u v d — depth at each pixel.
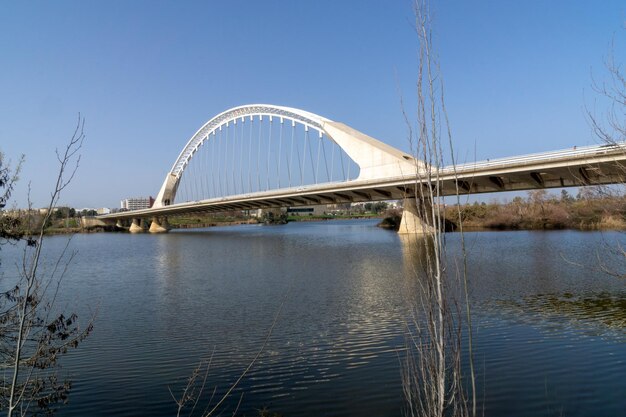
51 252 51.62
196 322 16.75
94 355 12.88
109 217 120.88
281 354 12.63
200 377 11.09
